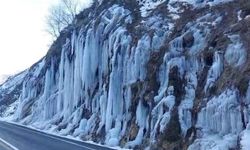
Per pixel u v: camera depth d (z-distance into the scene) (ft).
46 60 195.93
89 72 115.85
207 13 83.82
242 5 76.84
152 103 80.02
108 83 102.06
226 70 66.64
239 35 68.85
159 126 73.46
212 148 58.75
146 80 86.02
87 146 81.46
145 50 90.99
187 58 78.23
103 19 117.70
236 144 56.24
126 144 80.28
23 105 198.49
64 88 138.41
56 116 143.02
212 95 66.64
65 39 167.73
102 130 96.58
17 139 99.30
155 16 102.94
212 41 74.08
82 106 118.42
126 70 95.45
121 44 99.66
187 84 74.69
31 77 210.38
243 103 58.90
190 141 65.31
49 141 93.25
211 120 63.82
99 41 114.83
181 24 88.17
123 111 93.09
